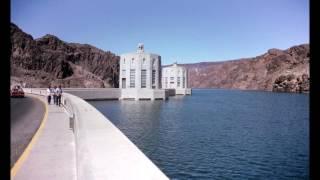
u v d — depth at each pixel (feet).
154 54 399.03
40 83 517.14
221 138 140.05
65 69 627.05
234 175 79.97
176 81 595.88
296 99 540.52
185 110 288.71
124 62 393.29
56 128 54.34
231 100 512.22
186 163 92.53
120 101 367.25
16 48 579.89
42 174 26.18
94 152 17.60
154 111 268.82
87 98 348.18
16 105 112.16
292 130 170.91
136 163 14.66
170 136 144.15
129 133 152.66
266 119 226.99
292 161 95.86
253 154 106.42
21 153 34.37
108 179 12.00
